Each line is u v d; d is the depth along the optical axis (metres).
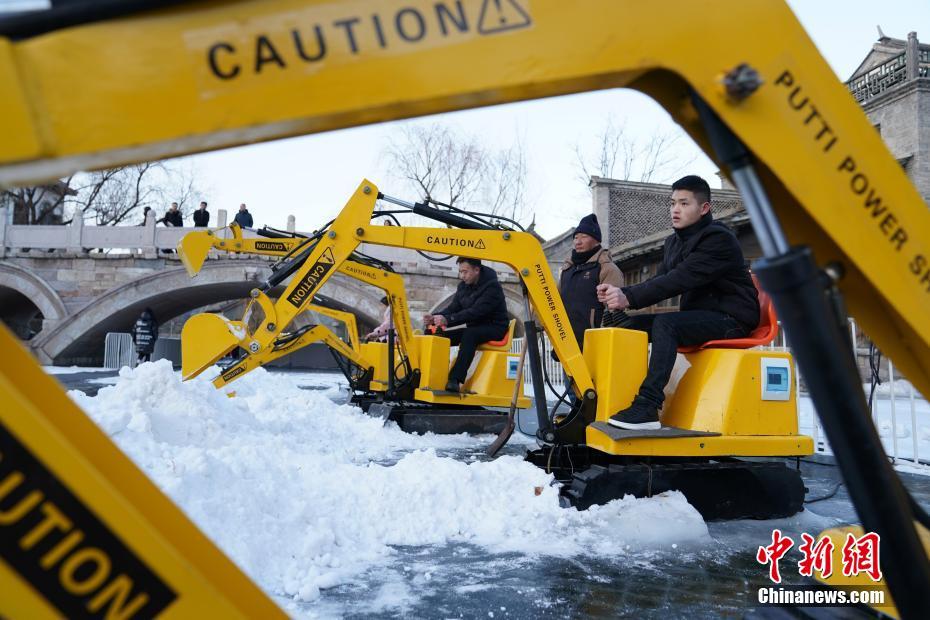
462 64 1.02
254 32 0.96
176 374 5.11
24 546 0.92
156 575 0.96
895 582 1.17
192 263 8.16
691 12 1.11
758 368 3.98
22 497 0.92
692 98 1.17
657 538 3.61
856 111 1.22
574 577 3.05
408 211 6.36
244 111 0.95
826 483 5.37
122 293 22.94
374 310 22.44
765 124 1.15
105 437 1.21
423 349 8.48
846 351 1.11
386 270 8.41
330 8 0.98
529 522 3.75
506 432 5.98
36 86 0.88
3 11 0.89
